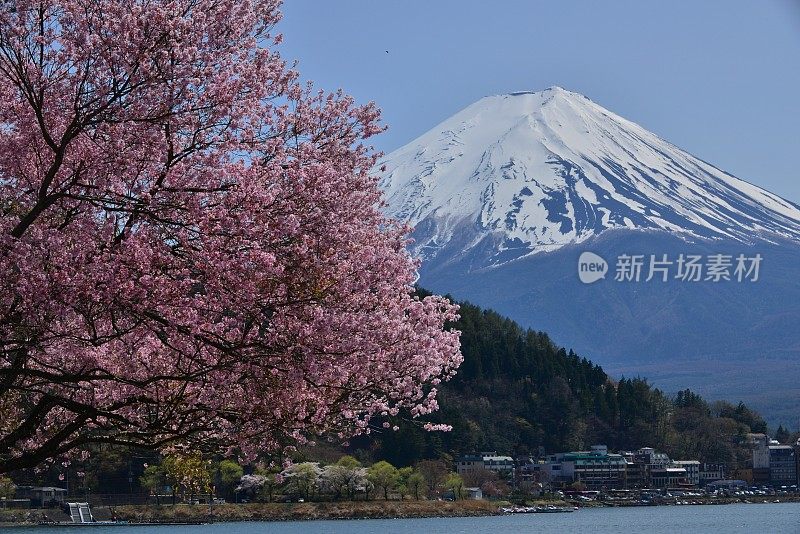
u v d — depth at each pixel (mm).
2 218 15711
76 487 93188
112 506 94562
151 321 16078
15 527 83562
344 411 17500
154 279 15312
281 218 15641
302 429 17750
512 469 172000
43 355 17625
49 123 15961
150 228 15734
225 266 15102
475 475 159375
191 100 16031
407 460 140000
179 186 15664
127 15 15219
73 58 15648
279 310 15852
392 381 17953
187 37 15625
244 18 16797
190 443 17984
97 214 16422
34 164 16422
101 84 15609
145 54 15406
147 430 16656
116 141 15859
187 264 15883
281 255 16016
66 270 15125
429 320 18047
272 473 114062
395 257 17750
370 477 125125
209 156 16219
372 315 16609
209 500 109562
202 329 15773
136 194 16000
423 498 135875
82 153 16062
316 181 16000
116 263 15164
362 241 17609
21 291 14688
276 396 16578
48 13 15898
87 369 16859
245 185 15359
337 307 16328
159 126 15828
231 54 16828
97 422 17203
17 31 15453
